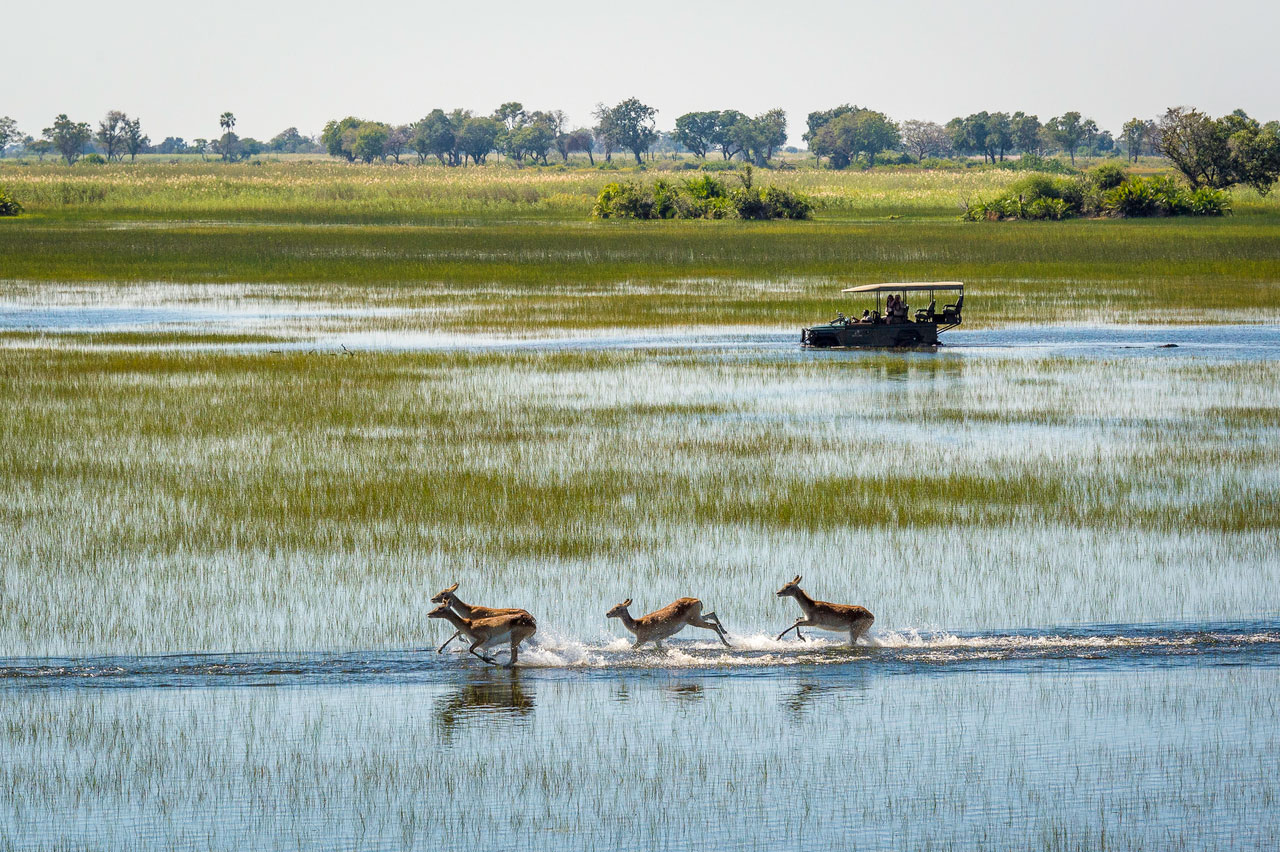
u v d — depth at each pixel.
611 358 130.25
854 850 34.72
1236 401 106.00
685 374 120.75
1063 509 71.00
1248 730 42.00
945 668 48.25
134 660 49.50
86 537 65.38
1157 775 38.84
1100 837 35.22
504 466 81.38
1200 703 44.34
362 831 35.88
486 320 162.75
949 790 38.00
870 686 46.50
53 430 91.50
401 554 62.78
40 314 167.25
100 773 39.53
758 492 74.75
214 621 53.72
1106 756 40.28
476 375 118.81
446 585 58.31
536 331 153.25
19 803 37.53
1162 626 52.59
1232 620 53.31
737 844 34.94
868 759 40.22
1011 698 45.00
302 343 141.38
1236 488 75.62
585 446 87.62
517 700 45.56
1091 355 134.88
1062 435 92.12
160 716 44.03
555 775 39.22
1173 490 75.25
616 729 42.81
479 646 49.34
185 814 36.88
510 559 62.09
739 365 126.69
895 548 64.00
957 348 141.00
